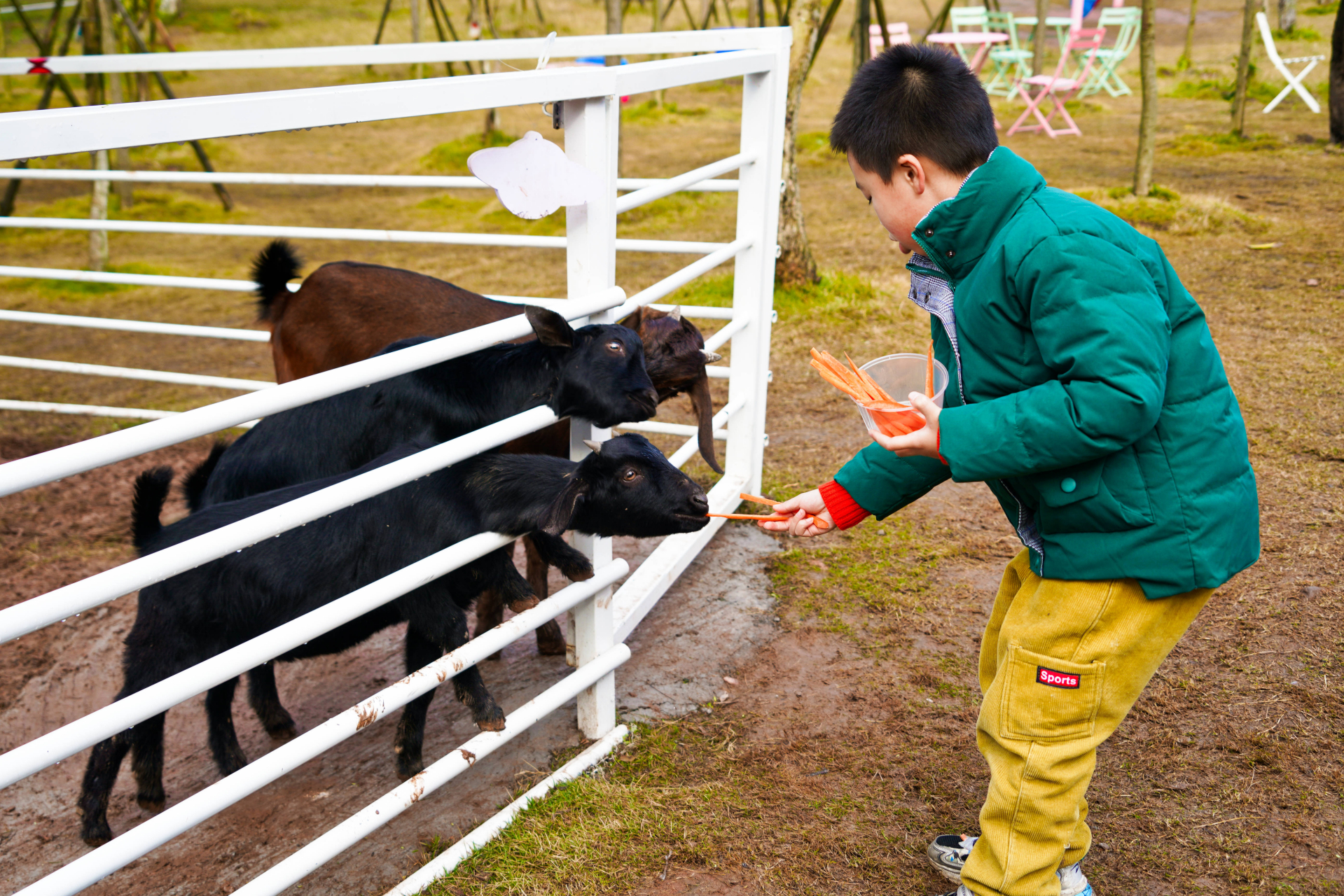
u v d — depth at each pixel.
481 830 2.52
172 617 2.63
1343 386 5.14
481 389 2.80
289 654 2.77
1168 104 16.16
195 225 4.88
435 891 2.35
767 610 3.66
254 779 1.98
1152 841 2.46
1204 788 2.63
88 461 1.56
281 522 1.90
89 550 4.88
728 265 8.48
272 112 1.75
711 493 4.28
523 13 26.84
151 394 6.70
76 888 1.73
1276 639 3.24
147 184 13.37
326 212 11.73
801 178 12.24
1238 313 6.32
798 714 3.04
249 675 3.17
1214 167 10.88
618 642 3.10
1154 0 8.66
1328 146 11.53
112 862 1.78
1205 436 1.80
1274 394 5.11
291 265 4.23
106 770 2.75
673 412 5.86
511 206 2.28
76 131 1.47
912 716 3.00
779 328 6.77
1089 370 1.64
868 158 1.98
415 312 3.84
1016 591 2.21
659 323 3.18
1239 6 26.95
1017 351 1.82
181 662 2.66
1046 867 1.96
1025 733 1.93
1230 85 16.67
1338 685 3.00
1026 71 16.94
